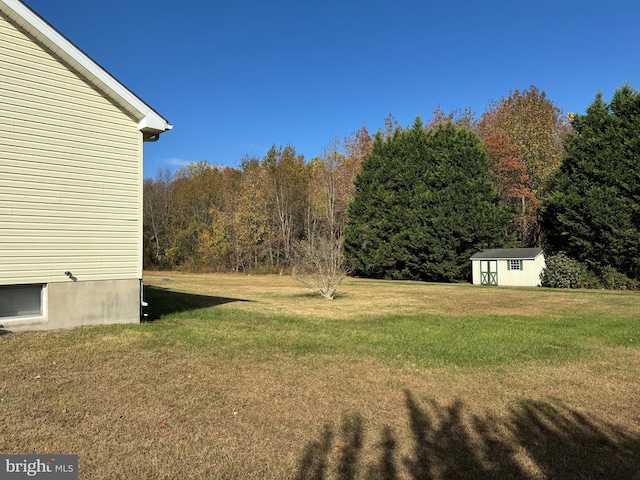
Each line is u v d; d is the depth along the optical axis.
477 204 31.27
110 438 4.02
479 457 3.88
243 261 44.78
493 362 7.14
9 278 7.61
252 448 3.95
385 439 4.22
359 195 37.09
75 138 8.48
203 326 9.50
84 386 5.27
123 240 9.14
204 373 6.00
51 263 8.15
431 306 15.59
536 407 5.14
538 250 28.75
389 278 36.03
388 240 35.31
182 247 49.84
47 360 6.19
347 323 11.13
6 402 4.69
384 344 8.41
